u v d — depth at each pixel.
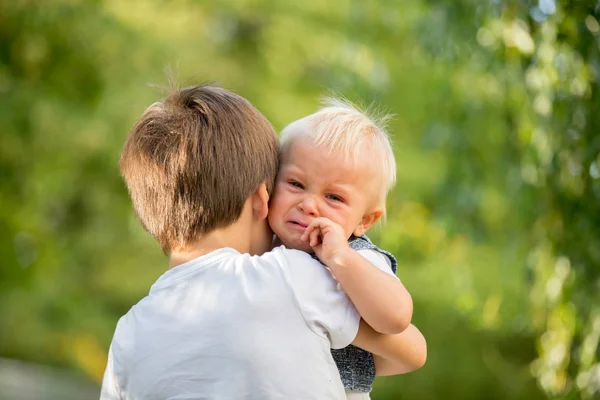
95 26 11.84
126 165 2.94
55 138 11.84
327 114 3.06
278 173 3.00
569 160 4.75
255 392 2.62
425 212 10.48
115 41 12.16
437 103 7.40
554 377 4.93
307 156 2.96
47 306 12.78
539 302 5.17
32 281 12.02
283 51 13.41
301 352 2.64
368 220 3.07
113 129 12.10
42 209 12.32
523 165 5.35
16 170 11.62
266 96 13.15
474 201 6.75
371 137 3.04
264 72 13.55
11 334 12.82
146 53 12.44
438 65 7.32
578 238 4.79
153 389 2.72
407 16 8.69
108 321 13.27
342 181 2.94
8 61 11.38
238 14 13.84
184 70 12.92
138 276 13.84
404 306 2.67
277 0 13.55
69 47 11.61
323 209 2.93
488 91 6.65
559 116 4.70
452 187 6.91
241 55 13.98
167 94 3.08
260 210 2.92
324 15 13.43
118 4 12.39
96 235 13.41
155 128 2.88
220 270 2.77
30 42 11.34
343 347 2.80
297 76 13.38
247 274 2.73
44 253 12.08
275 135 3.01
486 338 12.70
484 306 6.98
